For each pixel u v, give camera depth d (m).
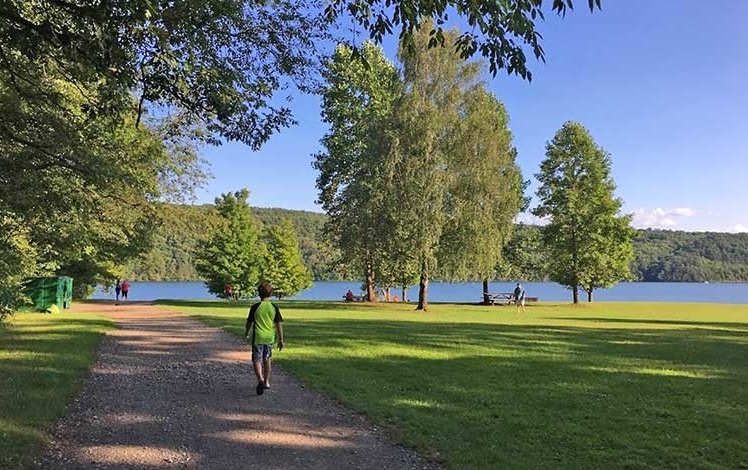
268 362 9.61
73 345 13.83
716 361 14.23
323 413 8.27
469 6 5.59
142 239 26.61
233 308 32.34
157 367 11.64
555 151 51.09
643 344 17.78
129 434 6.99
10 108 9.02
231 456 6.29
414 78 34.69
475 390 10.11
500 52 5.81
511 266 60.16
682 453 6.86
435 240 34.62
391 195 34.56
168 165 25.25
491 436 7.33
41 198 9.61
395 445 6.86
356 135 42.84
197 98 7.99
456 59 34.78
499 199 36.62
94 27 5.69
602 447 7.04
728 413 8.80
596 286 52.28
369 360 13.09
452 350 15.24
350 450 6.63
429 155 34.53
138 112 7.79
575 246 50.41
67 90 10.30
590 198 50.09
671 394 10.16
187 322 21.41
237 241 60.62
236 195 61.59
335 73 35.12
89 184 10.76
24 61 8.69
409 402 9.00
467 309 38.81
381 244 36.22
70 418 7.60
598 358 14.39
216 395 9.25
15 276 12.26
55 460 5.98
